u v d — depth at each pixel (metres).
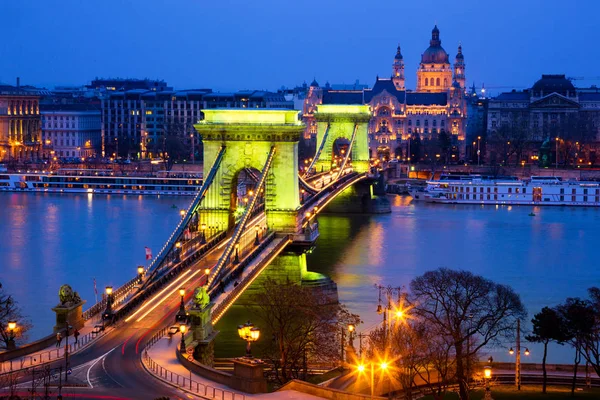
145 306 153.50
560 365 162.25
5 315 157.00
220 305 153.75
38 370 120.75
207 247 199.62
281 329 142.25
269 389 129.00
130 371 121.44
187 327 138.62
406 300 173.62
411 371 139.62
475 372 152.25
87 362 125.25
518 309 167.00
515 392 150.00
